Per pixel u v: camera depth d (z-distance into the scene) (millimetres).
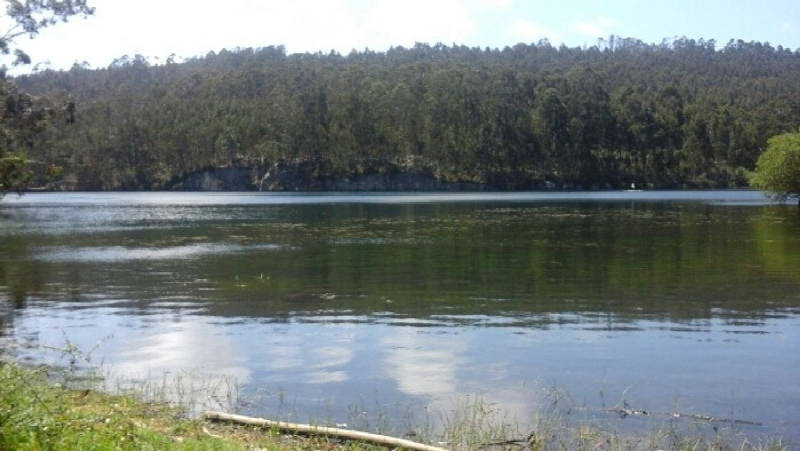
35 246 36938
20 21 32562
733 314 18047
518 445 9219
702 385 12039
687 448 9094
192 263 29391
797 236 38500
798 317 17625
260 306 19641
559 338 15508
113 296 21531
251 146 137500
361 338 15617
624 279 23984
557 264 27984
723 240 36688
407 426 10031
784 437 9609
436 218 56250
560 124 134625
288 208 74062
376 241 38219
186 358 14031
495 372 12859
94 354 14383
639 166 138250
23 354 14250
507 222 51281
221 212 67688
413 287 22734
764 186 66500
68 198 109938
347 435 9195
